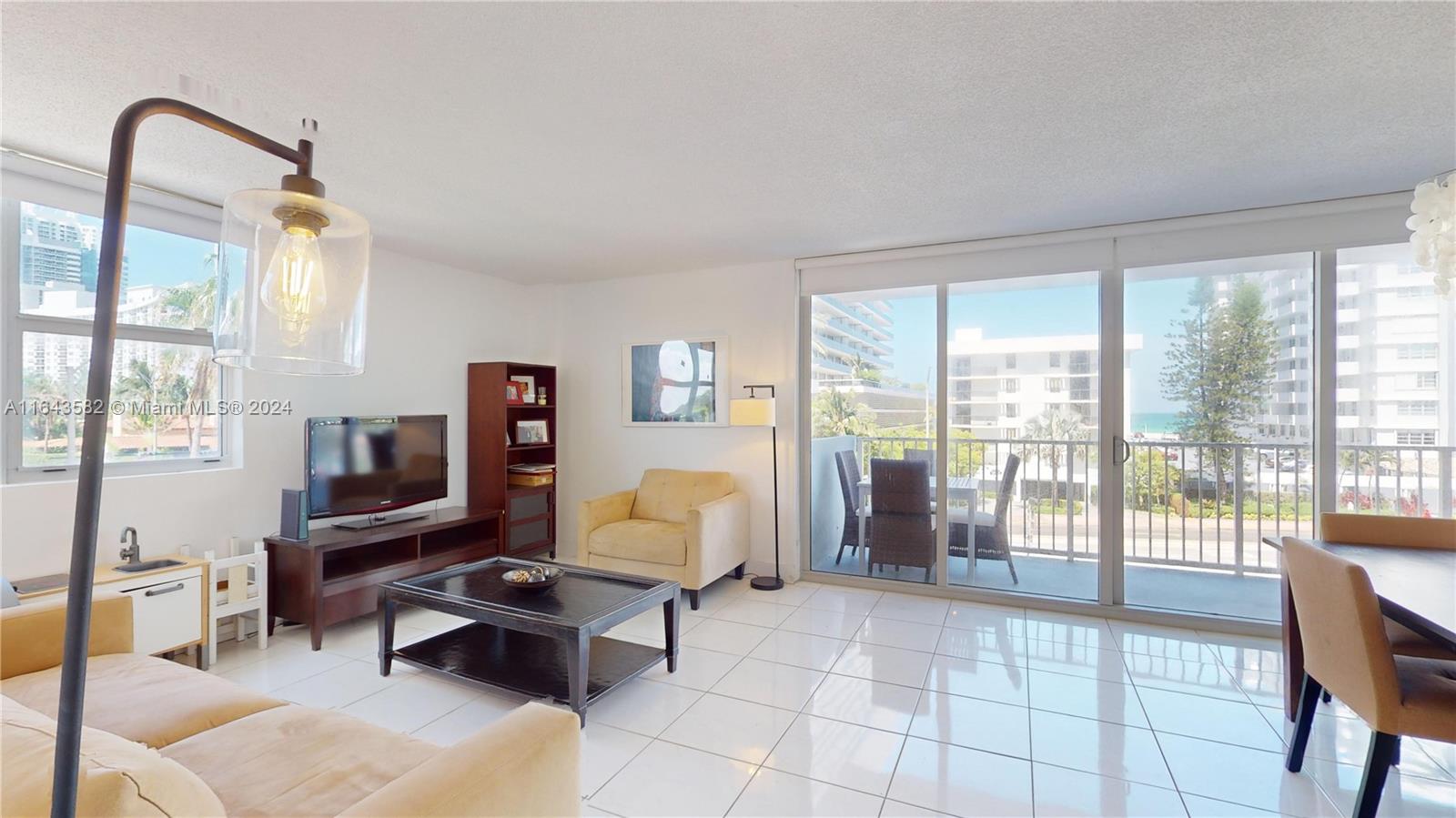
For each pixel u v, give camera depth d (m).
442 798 1.09
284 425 3.65
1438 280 2.06
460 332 4.77
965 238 3.95
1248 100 2.19
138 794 0.91
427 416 4.18
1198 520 3.64
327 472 3.55
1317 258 3.34
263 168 2.77
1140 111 2.27
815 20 1.74
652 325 5.04
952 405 4.19
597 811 1.96
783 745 2.34
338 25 1.74
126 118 0.65
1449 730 1.70
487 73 1.99
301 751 1.53
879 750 2.31
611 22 1.74
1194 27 1.77
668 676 2.93
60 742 0.60
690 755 2.27
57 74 1.99
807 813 1.95
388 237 3.88
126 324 3.04
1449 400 3.18
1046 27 1.78
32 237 2.77
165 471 3.19
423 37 1.80
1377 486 3.27
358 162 2.70
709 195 3.13
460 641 3.06
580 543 4.29
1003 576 4.07
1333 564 1.88
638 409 5.08
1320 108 2.24
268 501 3.57
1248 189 3.08
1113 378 3.76
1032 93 2.14
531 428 5.04
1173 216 3.49
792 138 2.49
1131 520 3.77
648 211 3.39
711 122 2.34
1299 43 1.84
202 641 2.92
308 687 2.79
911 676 2.93
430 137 2.46
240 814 1.30
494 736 1.29
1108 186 3.02
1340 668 1.90
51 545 2.74
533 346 5.43
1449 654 2.17
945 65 1.97
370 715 2.54
